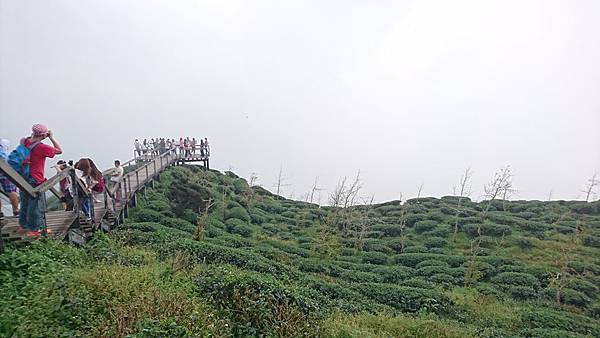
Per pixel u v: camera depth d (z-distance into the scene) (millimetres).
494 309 16812
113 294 6688
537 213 32625
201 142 35250
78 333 5352
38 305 5691
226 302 8227
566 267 21328
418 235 27484
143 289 7086
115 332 5539
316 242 24125
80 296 6316
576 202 35250
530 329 14859
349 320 11289
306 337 8086
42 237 8289
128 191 19344
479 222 28297
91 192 12039
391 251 24719
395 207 33500
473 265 20625
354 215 30062
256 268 15570
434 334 11531
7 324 5105
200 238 18938
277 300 8797
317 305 11492
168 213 21766
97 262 8883
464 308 16531
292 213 31047
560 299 19359
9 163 8445
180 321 6266
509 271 21328
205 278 9133
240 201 29625
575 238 25203
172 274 8945
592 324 16438
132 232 15562
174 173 28438
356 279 19312
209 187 29594
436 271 21078
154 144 32062
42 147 8641
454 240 26203
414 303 16172
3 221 7695
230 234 22812
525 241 25359
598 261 23812
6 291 6090
